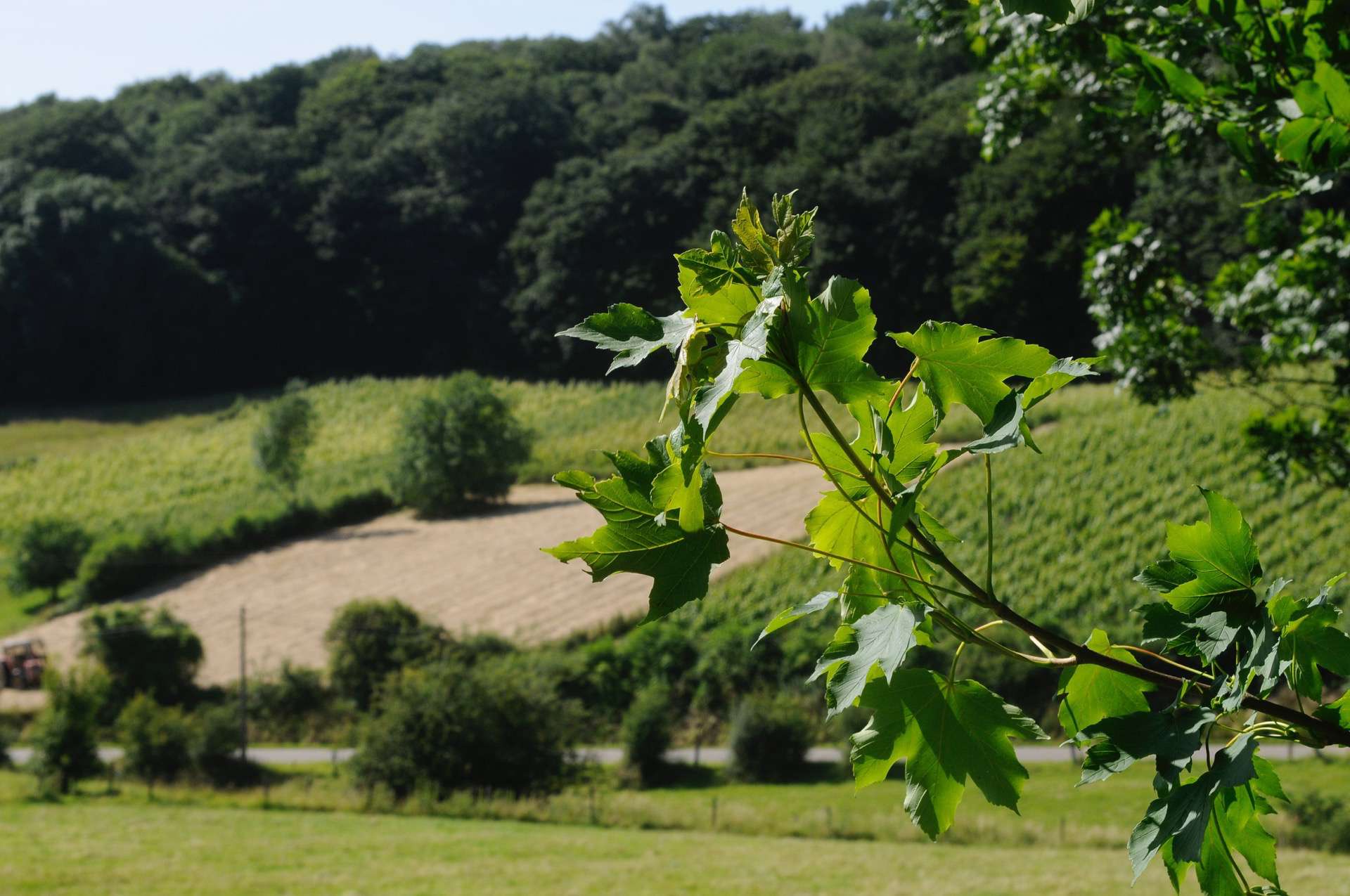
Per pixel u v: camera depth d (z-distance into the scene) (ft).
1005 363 4.30
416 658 122.11
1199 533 4.39
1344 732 4.13
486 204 311.27
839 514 4.66
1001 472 153.79
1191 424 152.66
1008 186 201.26
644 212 269.44
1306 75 7.65
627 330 4.14
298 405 207.51
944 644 97.40
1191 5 8.73
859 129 238.48
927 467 4.32
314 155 334.65
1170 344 26.23
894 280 219.00
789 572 135.23
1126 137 21.53
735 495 166.50
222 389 303.27
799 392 4.25
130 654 123.34
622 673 120.37
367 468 227.61
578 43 426.51
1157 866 60.80
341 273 309.01
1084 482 146.10
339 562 172.45
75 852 69.67
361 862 66.69
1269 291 23.97
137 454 260.01
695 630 131.13
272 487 224.33
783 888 57.57
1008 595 131.75
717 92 331.16
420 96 363.35
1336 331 22.98
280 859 67.26
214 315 301.22
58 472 250.57
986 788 4.55
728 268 4.11
